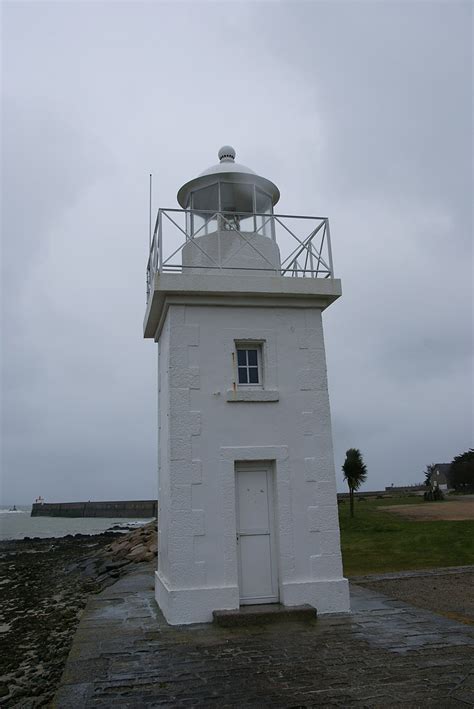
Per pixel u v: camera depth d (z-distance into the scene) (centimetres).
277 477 827
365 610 816
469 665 572
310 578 809
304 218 930
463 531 1788
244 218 994
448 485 5609
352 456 2442
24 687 741
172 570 768
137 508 8631
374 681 534
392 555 1504
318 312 900
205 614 761
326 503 836
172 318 848
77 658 611
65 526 6588
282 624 741
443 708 472
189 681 542
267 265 972
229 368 851
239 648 641
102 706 488
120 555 2191
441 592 998
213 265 956
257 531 822
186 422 814
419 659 592
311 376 873
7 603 1595
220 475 808
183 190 1026
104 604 905
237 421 832
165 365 913
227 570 782
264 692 514
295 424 851
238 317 871
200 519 789
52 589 1814
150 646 653
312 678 545
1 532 5516
